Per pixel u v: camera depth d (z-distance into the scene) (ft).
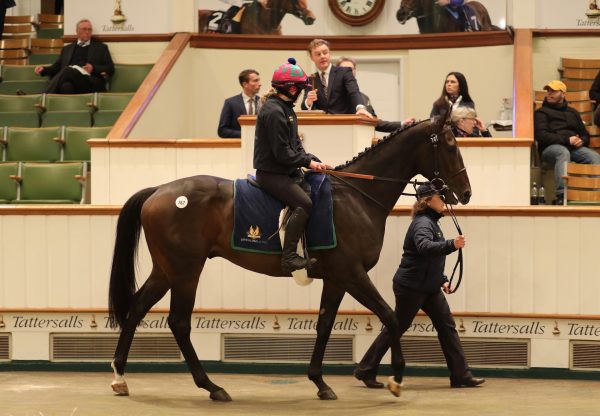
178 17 65.05
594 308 38.63
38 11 79.66
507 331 39.14
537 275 38.88
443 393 35.68
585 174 47.67
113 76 63.46
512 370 39.09
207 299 40.34
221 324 40.47
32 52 70.79
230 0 64.69
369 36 63.98
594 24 62.39
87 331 40.91
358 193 34.24
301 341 40.16
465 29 63.26
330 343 40.06
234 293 40.27
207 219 34.19
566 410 32.17
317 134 39.24
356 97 43.06
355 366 39.88
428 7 63.62
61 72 61.36
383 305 33.58
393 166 34.53
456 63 63.36
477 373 39.22
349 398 34.71
